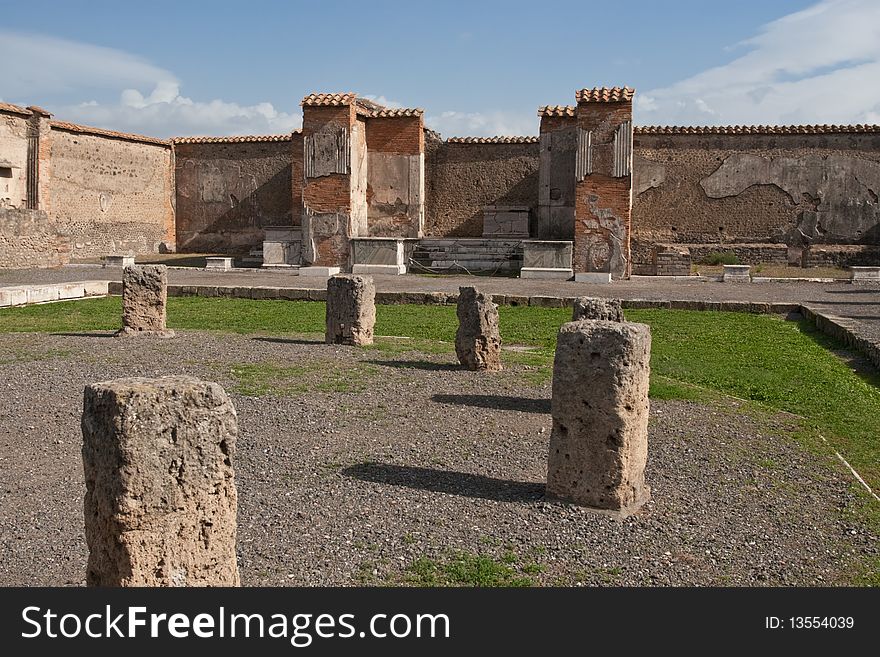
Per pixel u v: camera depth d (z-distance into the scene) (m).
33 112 32.03
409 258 30.02
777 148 32.31
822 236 32.28
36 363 11.70
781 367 12.55
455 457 7.55
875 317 16.56
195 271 29.22
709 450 8.00
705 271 29.97
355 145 30.19
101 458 3.86
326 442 7.97
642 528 5.89
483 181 34.25
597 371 6.10
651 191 33.22
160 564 3.93
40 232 30.11
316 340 14.30
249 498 6.36
